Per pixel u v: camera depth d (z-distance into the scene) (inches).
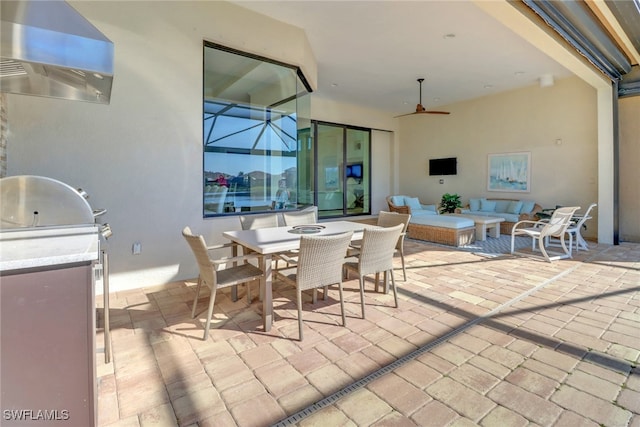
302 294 129.6
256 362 80.4
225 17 151.1
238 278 99.8
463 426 58.7
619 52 194.4
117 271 132.0
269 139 199.6
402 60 219.3
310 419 60.9
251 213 180.2
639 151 226.8
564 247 190.1
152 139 136.8
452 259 185.8
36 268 46.3
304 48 178.2
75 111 120.8
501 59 217.9
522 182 291.4
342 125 360.5
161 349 86.6
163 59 137.6
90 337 50.0
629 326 98.1
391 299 122.7
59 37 68.9
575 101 258.5
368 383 71.6
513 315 107.1
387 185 409.4
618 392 67.9
